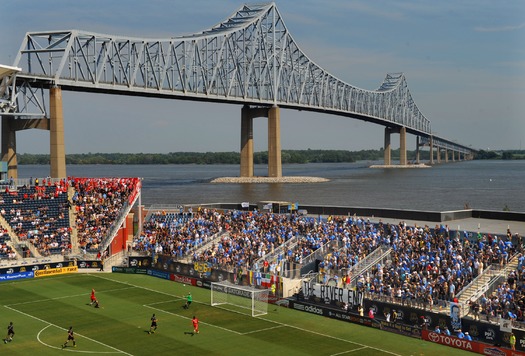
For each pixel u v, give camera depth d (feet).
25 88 592.60
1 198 422.00
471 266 279.69
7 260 362.53
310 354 222.89
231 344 233.76
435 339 234.79
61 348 228.84
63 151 613.93
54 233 397.39
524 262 274.36
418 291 262.47
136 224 428.97
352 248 327.67
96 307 285.23
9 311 279.08
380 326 252.42
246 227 388.37
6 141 612.70
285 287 293.64
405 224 349.20
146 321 263.29
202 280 326.85
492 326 225.56
